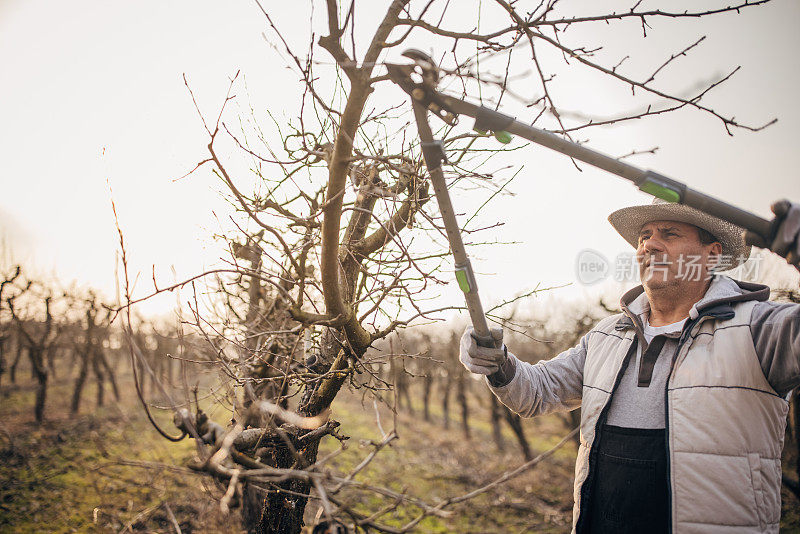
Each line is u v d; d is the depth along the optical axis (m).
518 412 1.99
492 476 8.86
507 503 7.43
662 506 1.56
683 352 1.62
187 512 3.23
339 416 12.15
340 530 1.21
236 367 2.08
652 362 1.71
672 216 1.78
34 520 4.66
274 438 1.80
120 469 5.22
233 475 1.12
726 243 1.77
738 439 1.46
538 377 2.01
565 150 1.31
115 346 12.73
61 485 5.41
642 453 1.62
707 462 1.46
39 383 8.81
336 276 1.43
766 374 1.48
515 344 11.90
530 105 1.46
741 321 1.55
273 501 1.99
